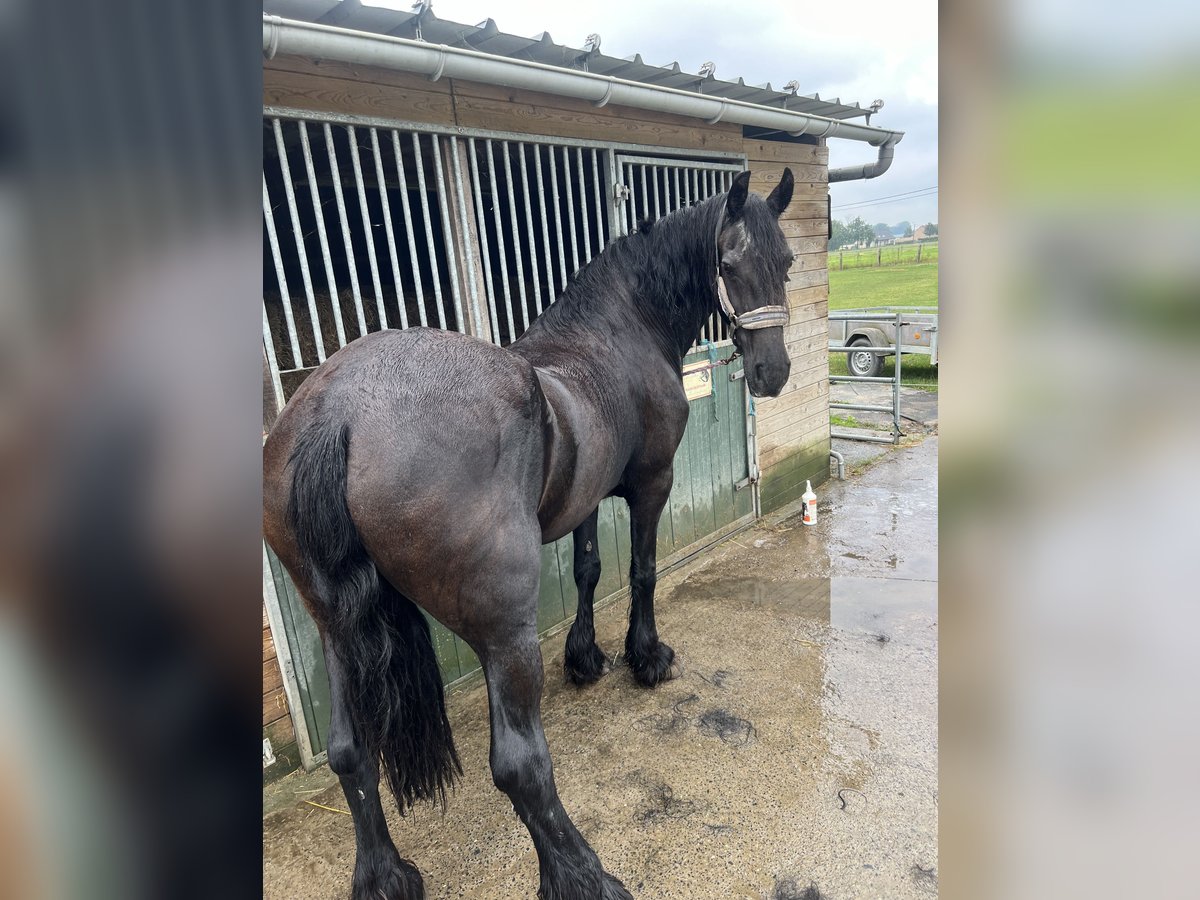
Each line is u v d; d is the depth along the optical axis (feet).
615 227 9.91
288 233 10.44
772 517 14.39
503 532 4.54
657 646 8.41
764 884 5.60
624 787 6.76
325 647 4.91
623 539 11.07
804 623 9.93
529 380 4.86
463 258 8.13
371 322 9.74
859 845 5.94
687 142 10.93
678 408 7.23
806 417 15.46
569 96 8.54
